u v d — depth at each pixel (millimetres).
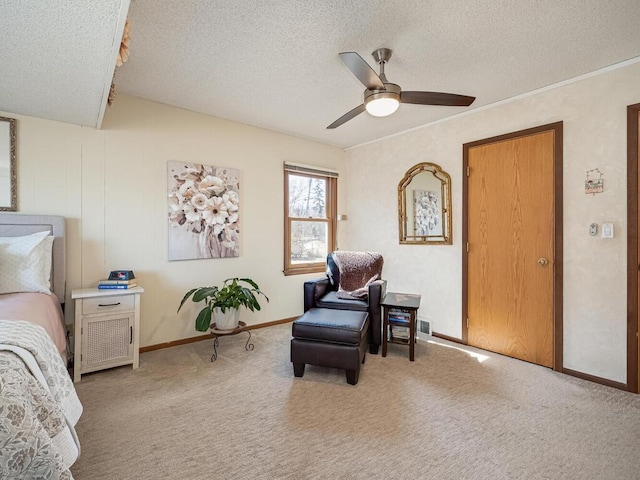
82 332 2348
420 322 3613
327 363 2332
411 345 2744
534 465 1485
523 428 1774
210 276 3371
